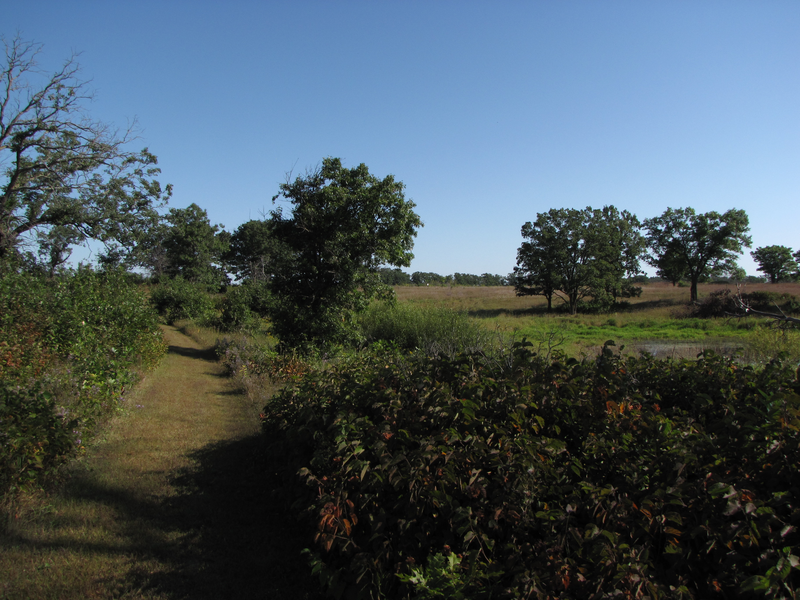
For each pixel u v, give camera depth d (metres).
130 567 3.66
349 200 15.91
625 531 2.48
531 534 2.71
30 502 4.36
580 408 3.44
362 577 2.75
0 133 16.36
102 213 19.09
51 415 4.50
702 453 2.72
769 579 1.95
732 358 4.79
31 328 8.73
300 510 3.95
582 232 43.06
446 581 2.44
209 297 33.72
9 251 15.99
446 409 3.33
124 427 7.28
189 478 5.50
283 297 16.83
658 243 48.12
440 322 18.56
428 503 2.86
